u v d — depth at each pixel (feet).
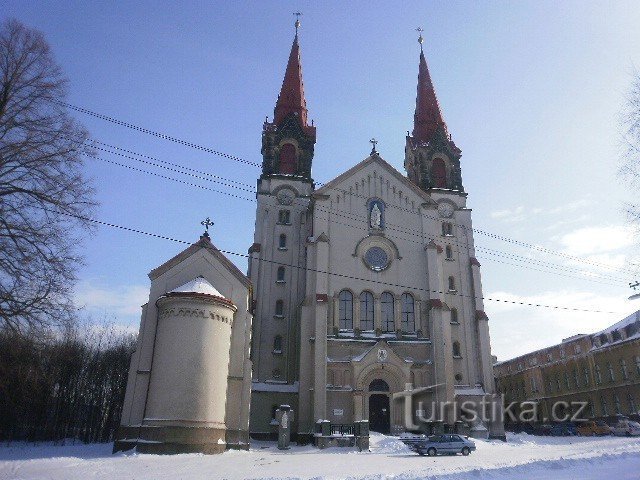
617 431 166.91
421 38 233.14
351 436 127.13
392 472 75.05
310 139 193.77
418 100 218.18
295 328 162.20
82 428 190.70
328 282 159.22
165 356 109.81
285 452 115.96
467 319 170.91
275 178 181.98
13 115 82.84
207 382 108.99
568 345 233.55
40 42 87.25
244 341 122.52
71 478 69.36
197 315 112.68
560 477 56.03
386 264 165.78
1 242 77.56
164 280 123.85
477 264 177.78
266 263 169.07
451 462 90.48
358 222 169.17
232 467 82.69
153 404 106.83
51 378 136.56
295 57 218.38
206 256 127.75
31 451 118.62
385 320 159.74
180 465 84.64
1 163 79.66
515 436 163.53
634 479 52.42
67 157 84.02
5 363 92.32
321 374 143.13
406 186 176.96
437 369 150.82
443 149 199.52
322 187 170.19
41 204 81.25
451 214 185.88
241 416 116.57
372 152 179.22
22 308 78.28
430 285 161.99
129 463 86.43
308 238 161.79
